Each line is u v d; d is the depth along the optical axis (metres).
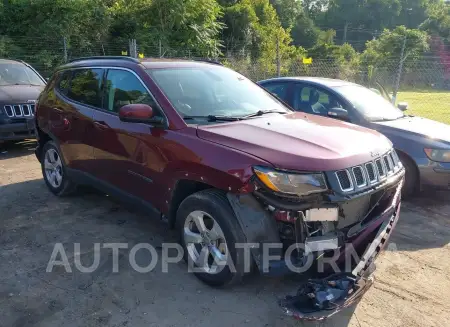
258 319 2.94
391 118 6.05
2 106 7.16
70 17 19.44
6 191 5.45
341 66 20.42
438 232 4.57
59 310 2.98
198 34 22.58
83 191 5.34
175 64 4.22
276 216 2.88
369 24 85.69
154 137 3.54
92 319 2.89
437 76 26.69
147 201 3.77
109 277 3.42
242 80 4.59
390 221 3.29
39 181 5.93
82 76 4.69
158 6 21.88
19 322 2.84
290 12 58.62
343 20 86.00
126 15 22.08
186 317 2.94
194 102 3.75
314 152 2.94
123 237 4.14
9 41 17.98
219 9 24.77
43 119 5.15
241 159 2.92
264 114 3.94
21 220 4.51
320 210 2.84
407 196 5.55
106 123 4.08
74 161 4.67
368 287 2.94
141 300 3.13
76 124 4.52
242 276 3.07
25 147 8.08
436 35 44.41
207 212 3.12
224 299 3.16
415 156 5.31
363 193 2.96
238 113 3.86
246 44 27.86
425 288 3.43
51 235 4.16
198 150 3.19
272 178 2.78
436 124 6.11
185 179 3.29
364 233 3.07
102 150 4.18
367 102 6.24
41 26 18.92
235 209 2.94
